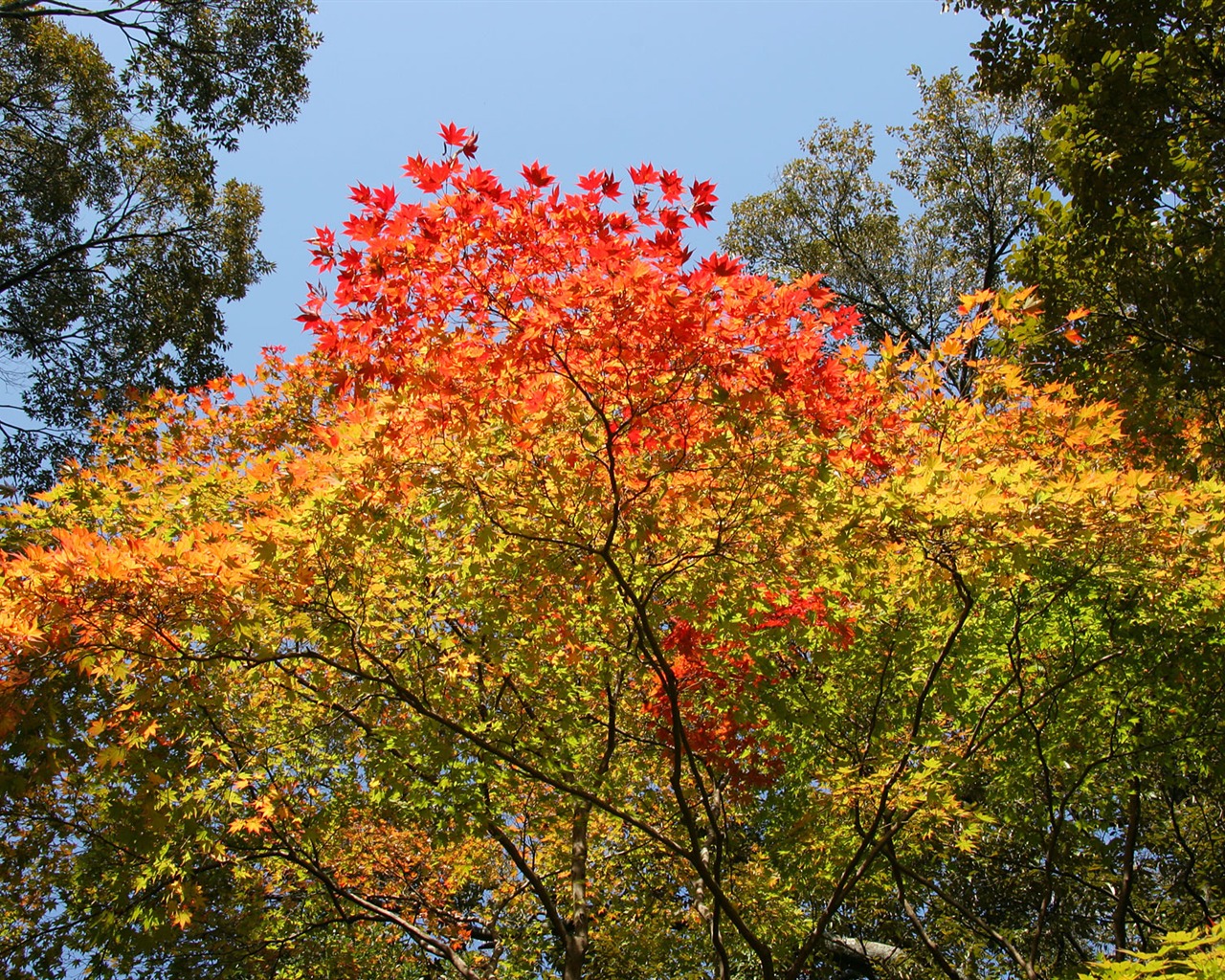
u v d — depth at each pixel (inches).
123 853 243.1
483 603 255.6
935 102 712.4
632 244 215.9
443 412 222.8
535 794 287.0
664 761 322.3
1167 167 359.3
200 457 380.2
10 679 193.2
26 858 263.9
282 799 254.8
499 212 214.7
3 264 530.0
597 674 287.7
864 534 233.3
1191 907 393.4
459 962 303.1
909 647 276.7
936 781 243.6
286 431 382.3
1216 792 361.7
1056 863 367.6
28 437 517.7
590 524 239.8
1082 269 385.7
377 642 254.4
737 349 215.2
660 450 229.1
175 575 197.3
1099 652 276.2
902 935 393.4
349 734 284.4
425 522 270.5
